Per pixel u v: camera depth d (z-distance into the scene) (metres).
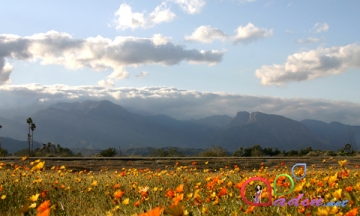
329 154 52.53
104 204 7.30
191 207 5.65
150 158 28.66
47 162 24.27
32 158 26.16
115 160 26.72
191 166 23.88
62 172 12.72
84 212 6.63
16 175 11.10
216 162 26.41
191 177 12.27
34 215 5.70
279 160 27.86
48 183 9.80
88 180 11.33
